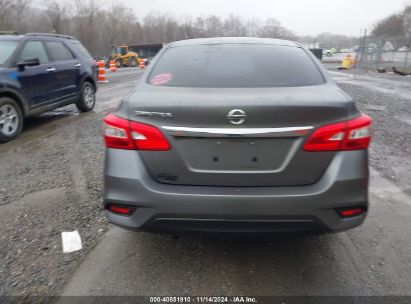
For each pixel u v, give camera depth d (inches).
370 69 1066.7
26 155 235.0
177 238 134.1
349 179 100.2
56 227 143.6
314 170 100.3
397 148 241.9
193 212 99.4
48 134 289.7
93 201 165.8
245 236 101.3
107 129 107.3
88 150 241.8
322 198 98.7
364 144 102.7
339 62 1560.0
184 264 119.0
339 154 101.0
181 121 99.3
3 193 176.1
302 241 131.6
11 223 147.3
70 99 353.7
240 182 100.3
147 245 130.2
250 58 128.7
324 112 98.8
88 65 386.3
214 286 108.4
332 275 112.8
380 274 113.1
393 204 160.7
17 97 279.1
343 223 102.3
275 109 96.7
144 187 101.5
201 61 128.1
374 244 129.7
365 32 1122.7
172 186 102.0
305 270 115.3
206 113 97.6
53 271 116.6
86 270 116.9
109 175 106.1
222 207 98.4
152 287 108.4
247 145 99.2
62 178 193.8
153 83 120.2
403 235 135.5
